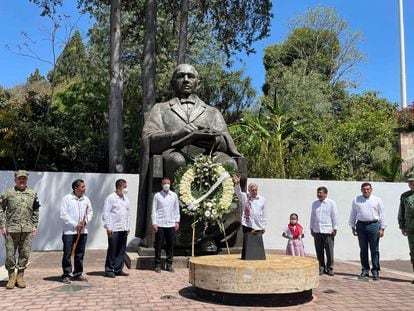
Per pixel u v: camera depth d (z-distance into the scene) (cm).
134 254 1055
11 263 791
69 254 841
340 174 2128
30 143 1872
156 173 1045
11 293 748
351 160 2364
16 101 2025
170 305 669
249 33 2150
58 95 2650
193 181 1005
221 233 1039
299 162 1972
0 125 1850
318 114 3384
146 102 1861
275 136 1934
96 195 1459
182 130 1063
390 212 1482
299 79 3600
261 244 760
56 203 1428
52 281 858
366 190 952
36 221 820
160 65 2858
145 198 1094
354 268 1109
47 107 2095
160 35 2662
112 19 1825
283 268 670
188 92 1178
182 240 1019
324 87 3756
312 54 4591
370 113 2633
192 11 2364
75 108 2528
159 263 954
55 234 1417
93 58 3216
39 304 669
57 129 2017
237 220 1052
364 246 950
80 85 2684
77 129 2156
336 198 1482
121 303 677
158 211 952
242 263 705
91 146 2086
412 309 668
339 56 4603
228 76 3178
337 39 4631
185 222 1022
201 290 722
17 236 797
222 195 997
